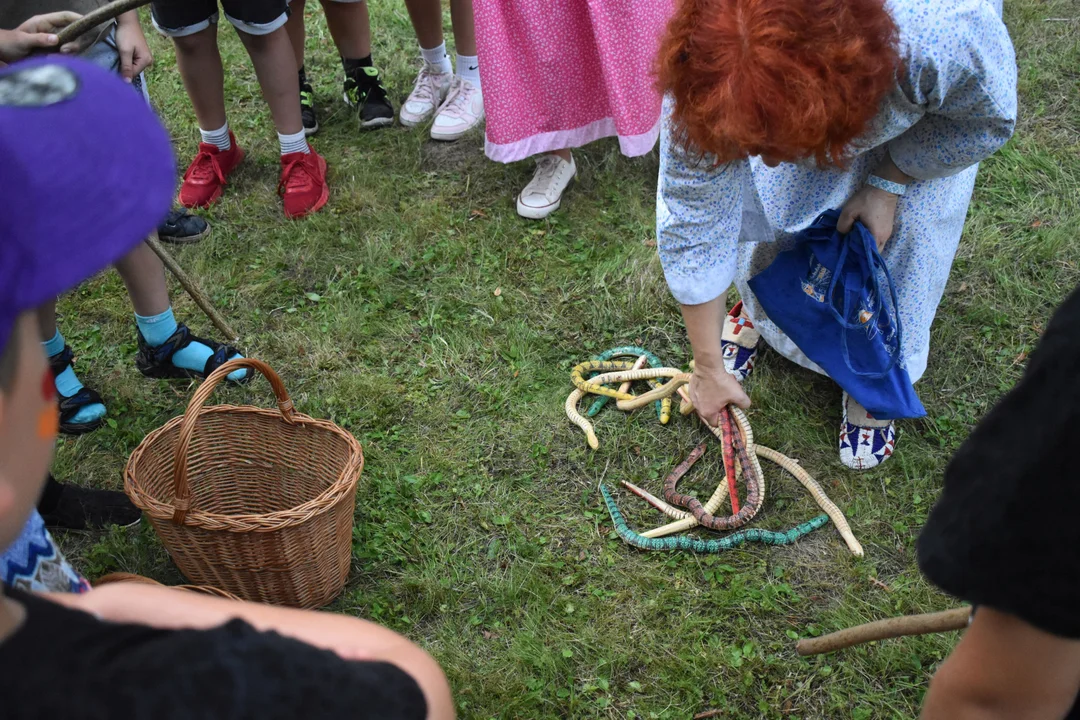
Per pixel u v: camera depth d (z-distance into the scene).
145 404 3.09
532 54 3.48
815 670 2.30
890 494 2.75
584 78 3.60
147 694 0.61
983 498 0.82
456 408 3.08
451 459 2.89
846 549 2.61
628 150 3.68
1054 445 0.77
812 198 2.50
